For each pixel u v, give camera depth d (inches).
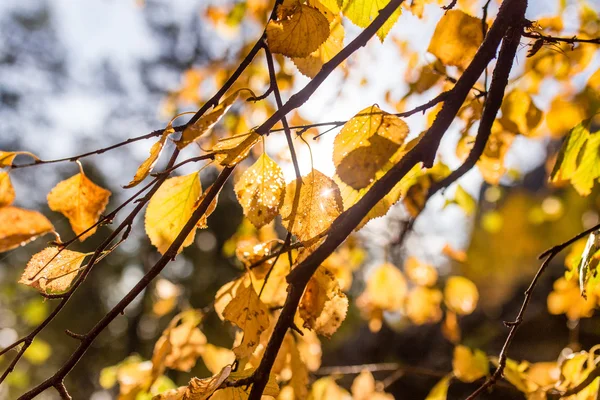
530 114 32.1
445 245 52.0
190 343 32.8
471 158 24.0
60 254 22.3
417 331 120.8
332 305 23.4
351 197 23.5
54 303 172.4
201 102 55.5
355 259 51.9
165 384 34.8
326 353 119.8
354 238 48.2
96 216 23.5
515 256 96.7
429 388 108.7
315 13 22.7
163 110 56.7
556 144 59.6
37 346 87.6
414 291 51.2
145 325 146.6
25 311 100.7
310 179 22.7
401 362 114.7
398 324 122.1
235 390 22.6
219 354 32.8
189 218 23.8
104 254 22.3
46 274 22.0
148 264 140.6
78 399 168.7
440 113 21.5
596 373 27.5
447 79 28.2
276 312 29.8
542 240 86.8
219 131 46.7
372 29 22.2
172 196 23.6
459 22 26.9
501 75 23.9
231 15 47.9
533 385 30.1
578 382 29.0
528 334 111.9
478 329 115.3
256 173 22.8
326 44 25.0
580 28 34.7
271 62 22.8
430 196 24.3
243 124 46.7
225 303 28.7
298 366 30.7
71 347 172.9
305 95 21.7
